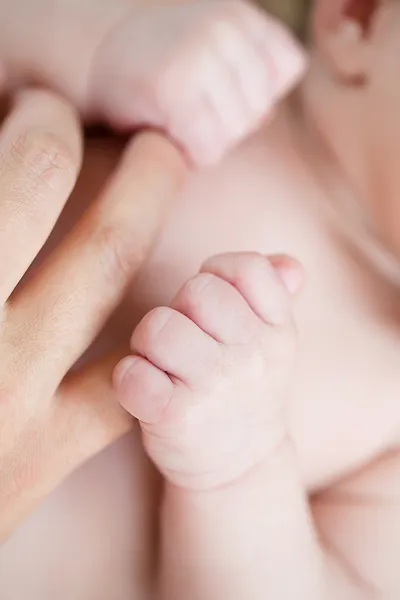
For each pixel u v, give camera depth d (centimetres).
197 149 27
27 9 28
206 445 24
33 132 23
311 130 30
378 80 29
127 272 24
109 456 26
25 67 28
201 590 25
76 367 25
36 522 25
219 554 25
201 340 23
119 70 27
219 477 24
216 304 23
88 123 28
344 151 29
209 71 27
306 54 31
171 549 25
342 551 27
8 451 22
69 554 25
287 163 29
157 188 25
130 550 25
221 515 25
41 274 23
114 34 28
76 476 25
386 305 29
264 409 24
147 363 23
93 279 23
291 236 28
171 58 27
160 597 25
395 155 28
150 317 23
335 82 30
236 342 24
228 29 27
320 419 28
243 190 29
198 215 28
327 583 26
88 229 24
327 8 30
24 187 22
